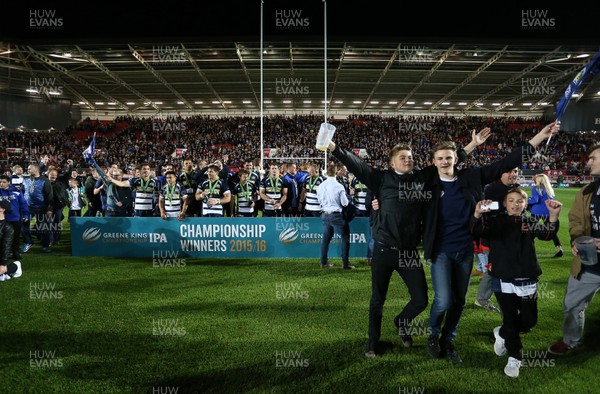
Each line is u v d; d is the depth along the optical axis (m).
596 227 3.65
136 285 6.25
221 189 8.52
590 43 23.69
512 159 3.52
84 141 37.06
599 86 33.66
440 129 40.12
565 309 3.81
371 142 37.97
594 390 3.26
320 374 3.52
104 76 30.23
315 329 4.50
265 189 9.86
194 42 23.70
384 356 3.85
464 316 4.91
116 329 4.52
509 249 3.59
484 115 44.66
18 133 35.44
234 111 42.78
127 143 37.19
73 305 5.32
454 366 3.66
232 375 3.50
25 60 27.16
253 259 8.07
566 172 33.38
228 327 4.56
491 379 3.44
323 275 6.82
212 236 8.29
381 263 3.73
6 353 3.96
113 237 8.42
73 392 3.27
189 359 3.80
